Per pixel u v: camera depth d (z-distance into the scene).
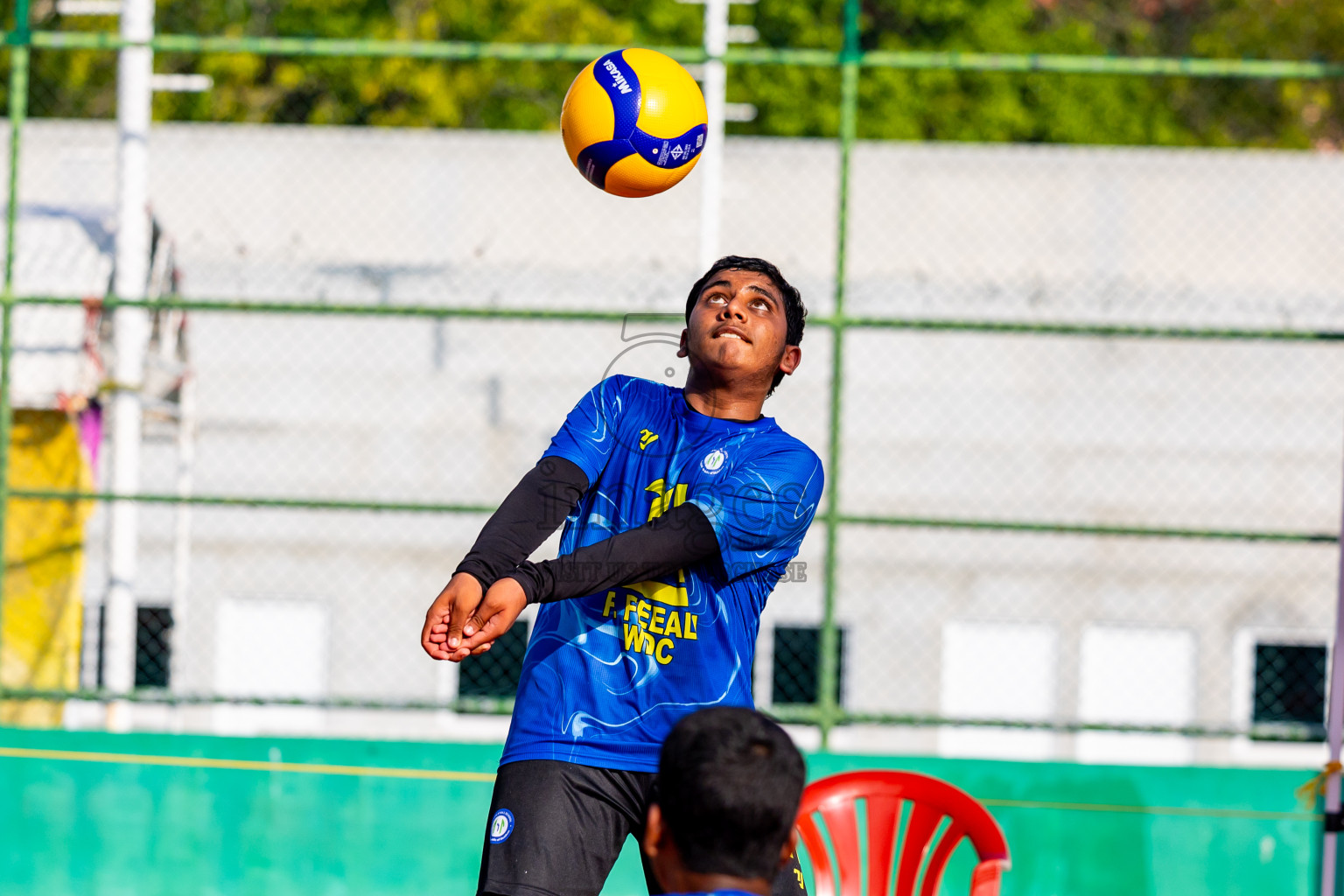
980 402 36.22
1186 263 36.44
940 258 36.41
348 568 36.44
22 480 28.41
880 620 36.44
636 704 8.97
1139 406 36.25
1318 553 36.12
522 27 60.62
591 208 36.06
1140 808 18.84
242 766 19.25
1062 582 36.41
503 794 8.95
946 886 18.83
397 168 36.03
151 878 19.16
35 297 19.55
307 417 36.31
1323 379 36.06
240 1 60.69
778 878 8.93
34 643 28.80
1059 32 69.31
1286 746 36.41
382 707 19.00
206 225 35.84
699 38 63.12
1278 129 70.12
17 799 19.23
